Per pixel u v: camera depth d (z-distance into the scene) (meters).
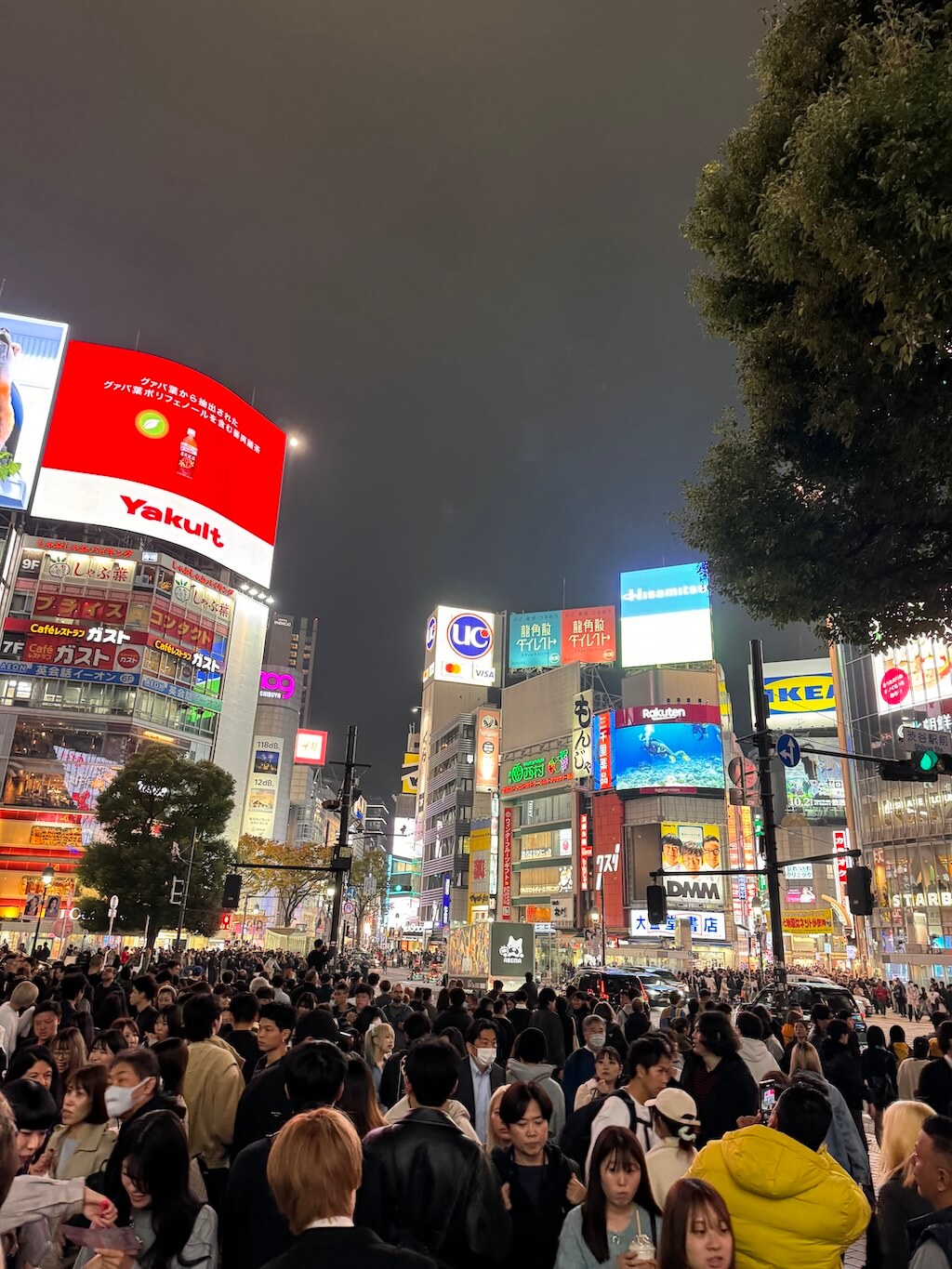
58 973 14.30
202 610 82.81
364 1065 5.14
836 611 9.36
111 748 71.88
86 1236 3.16
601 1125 5.09
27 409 75.38
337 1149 2.99
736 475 9.30
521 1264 4.01
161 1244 3.32
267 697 117.25
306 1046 4.34
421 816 121.44
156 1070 4.95
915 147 6.07
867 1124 14.96
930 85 6.11
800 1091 3.99
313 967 21.00
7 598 73.31
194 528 85.19
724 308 9.14
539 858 81.94
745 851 69.69
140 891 42.62
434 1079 4.09
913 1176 4.23
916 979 57.62
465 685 121.25
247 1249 3.67
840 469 8.82
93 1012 12.02
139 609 76.62
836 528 8.91
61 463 79.50
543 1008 10.22
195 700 80.31
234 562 89.81
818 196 6.59
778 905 16.50
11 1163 2.95
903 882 61.00
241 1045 7.33
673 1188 3.32
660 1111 4.75
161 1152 3.41
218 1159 5.45
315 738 138.50
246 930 80.12
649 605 80.56
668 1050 5.40
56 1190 3.54
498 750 93.06
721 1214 3.23
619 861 70.88
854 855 15.22
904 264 6.30
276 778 107.88
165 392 85.38
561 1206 4.20
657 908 19.48
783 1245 3.43
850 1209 3.53
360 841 123.12
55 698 72.19
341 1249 2.81
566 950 67.19
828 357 7.72
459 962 42.03
